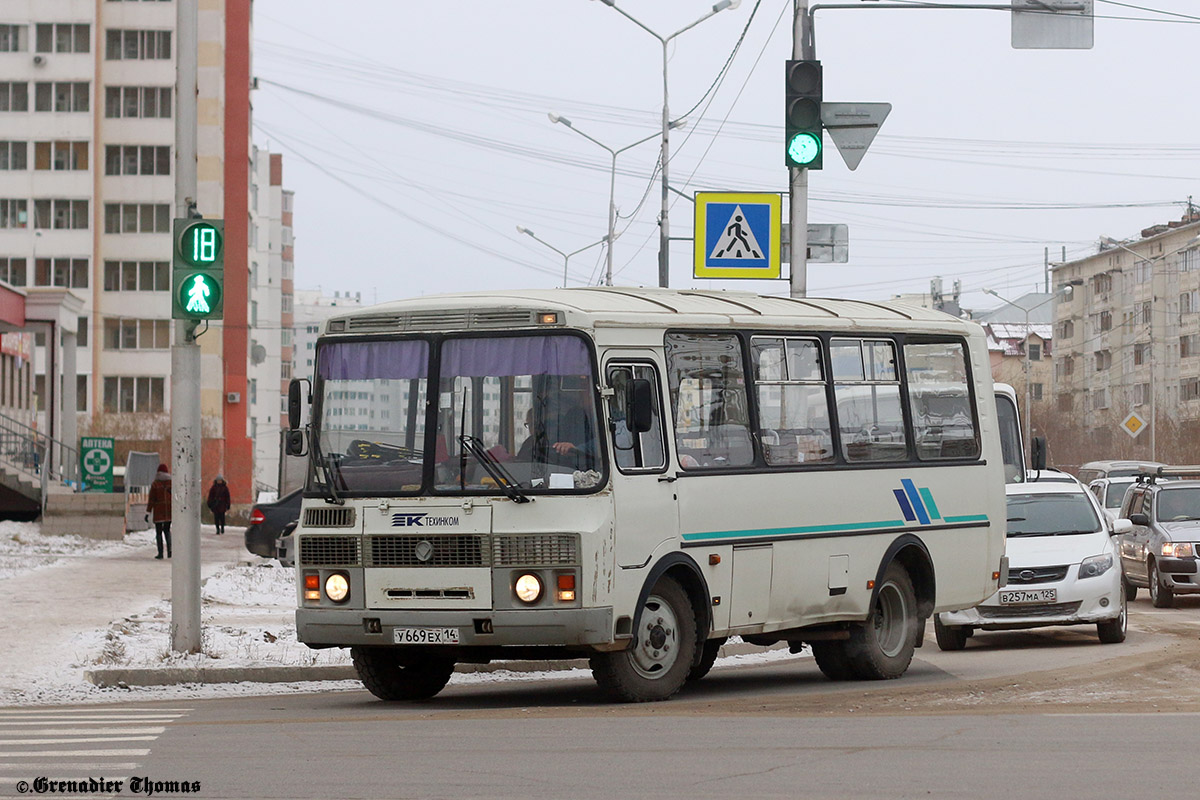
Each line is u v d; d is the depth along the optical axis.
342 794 16.64
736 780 17.55
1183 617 48.00
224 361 172.25
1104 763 18.67
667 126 81.81
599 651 25.81
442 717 24.25
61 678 30.52
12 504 86.94
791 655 39.06
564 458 25.25
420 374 26.16
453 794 16.61
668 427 26.77
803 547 29.44
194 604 32.88
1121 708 24.88
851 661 31.08
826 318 30.77
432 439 25.86
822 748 20.06
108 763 18.95
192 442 32.78
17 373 104.56
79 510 82.19
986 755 19.39
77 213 165.12
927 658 36.38
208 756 19.53
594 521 24.97
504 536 25.08
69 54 165.12
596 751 19.84
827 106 38.59
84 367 166.12
